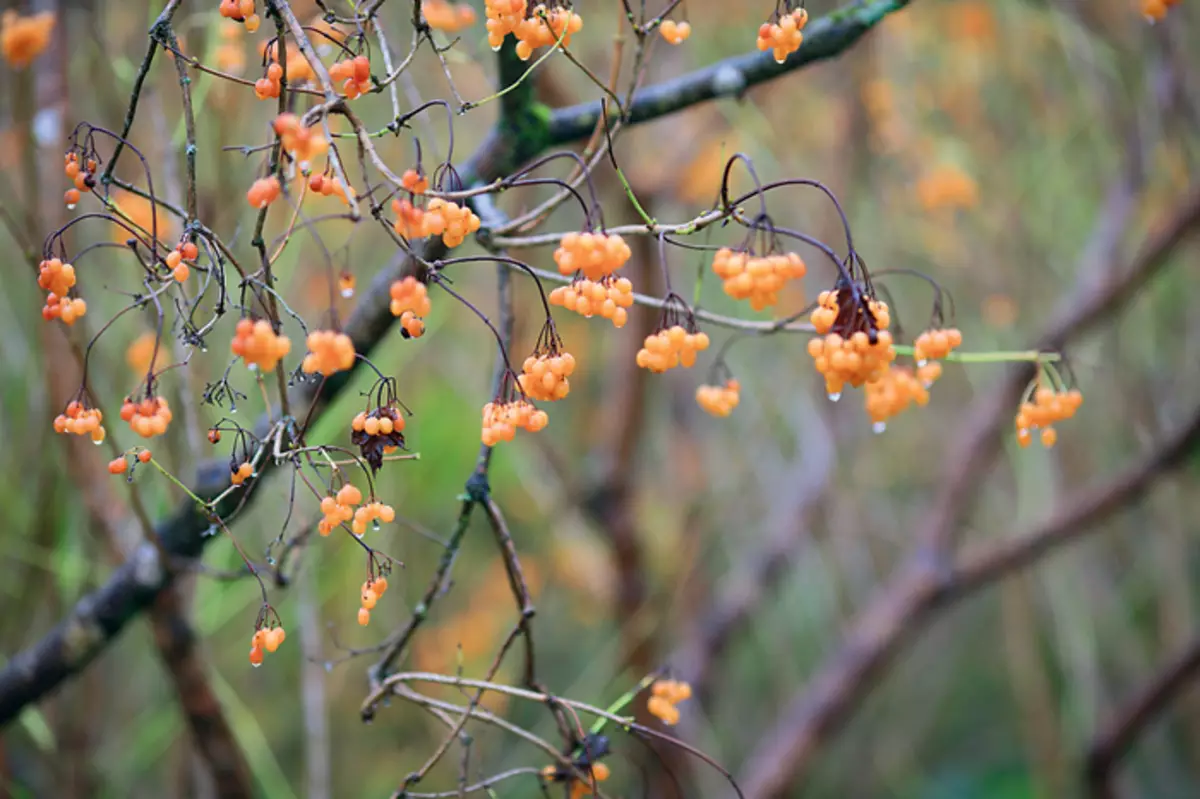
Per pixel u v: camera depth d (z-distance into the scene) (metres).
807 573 3.42
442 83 2.44
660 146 2.71
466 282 3.09
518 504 3.51
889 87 3.04
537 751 3.19
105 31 1.97
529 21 1.03
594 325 3.22
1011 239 3.26
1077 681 3.32
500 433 1.01
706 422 3.44
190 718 1.88
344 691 3.18
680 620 3.36
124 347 2.03
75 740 2.29
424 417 3.29
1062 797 3.15
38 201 1.84
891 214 3.22
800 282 3.14
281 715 3.05
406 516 3.16
